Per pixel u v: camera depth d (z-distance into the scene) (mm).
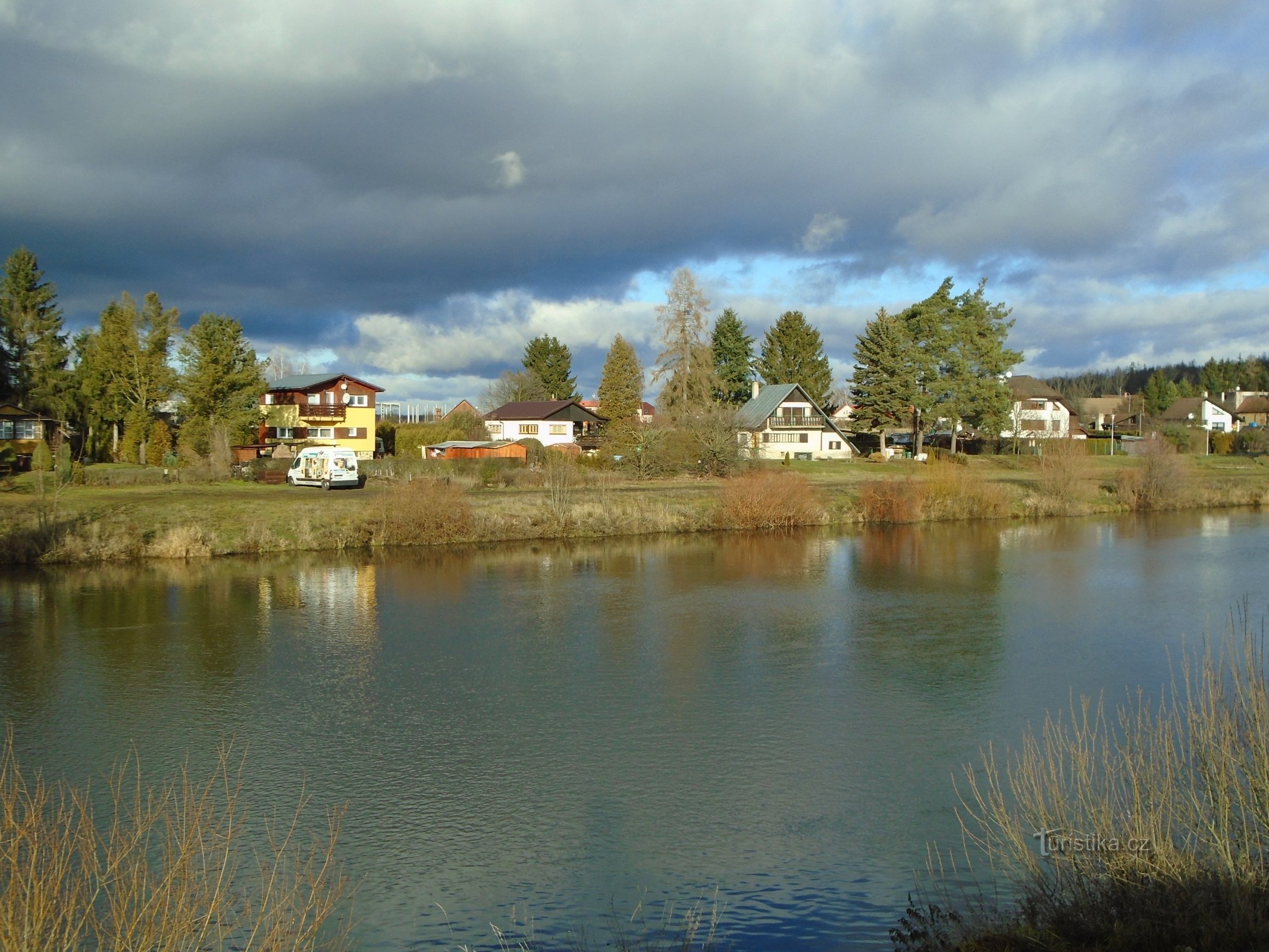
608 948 10281
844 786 14586
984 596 29562
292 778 14945
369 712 18125
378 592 29938
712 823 13383
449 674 20734
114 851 10148
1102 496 55969
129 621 25672
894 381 77062
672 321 71312
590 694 19312
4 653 22234
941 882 11430
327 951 10195
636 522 43781
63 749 16109
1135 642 23500
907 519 49000
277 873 11758
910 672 20859
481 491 49781
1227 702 11133
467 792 14453
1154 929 8047
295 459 53375
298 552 37531
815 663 21594
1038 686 19734
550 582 31891
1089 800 10711
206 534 36625
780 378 97125
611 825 13336
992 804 11578
